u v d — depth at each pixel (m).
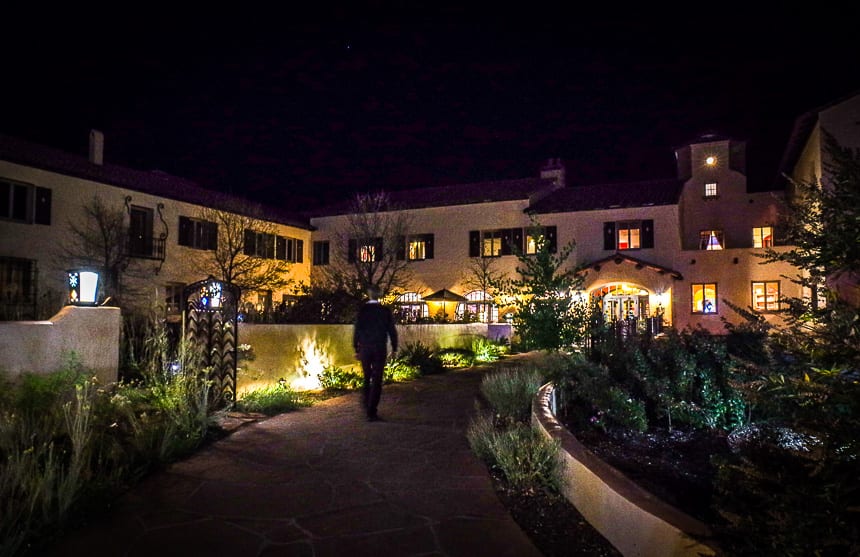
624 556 4.18
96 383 7.24
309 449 6.74
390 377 12.93
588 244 31.08
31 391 6.27
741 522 3.15
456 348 18.91
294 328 11.29
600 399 7.63
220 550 4.16
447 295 32.62
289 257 34.84
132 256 24.98
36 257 21.89
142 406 7.26
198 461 6.18
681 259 29.58
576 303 11.82
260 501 5.09
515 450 5.91
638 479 5.75
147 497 5.11
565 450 5.38
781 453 3.85
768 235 31.14
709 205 32.16
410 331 16.59
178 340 9.88
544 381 9.72
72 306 7.51
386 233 34.12
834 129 20.20
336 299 18.23
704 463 6.45
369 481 5.66
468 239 33.78
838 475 2.77
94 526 4.48
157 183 28.48
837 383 2.89
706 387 7.81
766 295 28.25
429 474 5.89
